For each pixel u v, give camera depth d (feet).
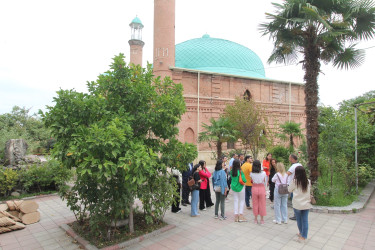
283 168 22.22
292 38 30.04
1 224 20.53
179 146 21.77
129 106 19.33
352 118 39.47
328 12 27.94
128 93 19.39
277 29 30.42
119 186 18.35
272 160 29.99
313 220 22.91
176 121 20.39
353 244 17.74
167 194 20.95
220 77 68.08
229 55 80.53
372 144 37.35
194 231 20.44
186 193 28.60
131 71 20.04
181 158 21.57
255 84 73.36
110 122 16.46
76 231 20.27
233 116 48.98
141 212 24.67
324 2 27.07
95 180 18.37
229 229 20.83
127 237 18.70
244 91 71.36
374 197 32.83
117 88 18.83
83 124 17.39
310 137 28.71
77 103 16.96
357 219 23.24
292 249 16.98
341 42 30.17
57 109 16.71
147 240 18.70
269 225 21.72
